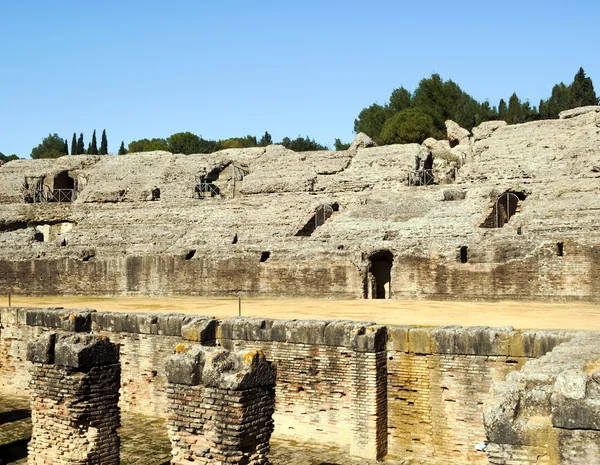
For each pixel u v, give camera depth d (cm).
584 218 3688
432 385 1914
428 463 1895
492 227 4178
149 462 1938
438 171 6072
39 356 1666
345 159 5819
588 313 2894
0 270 5131
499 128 5553
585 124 5191
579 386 956
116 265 4834
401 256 3944
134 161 6675
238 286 4469
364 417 1953
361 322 2100
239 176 6266
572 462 940
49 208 6044
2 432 2316
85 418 1622
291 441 2114
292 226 4800
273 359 2180
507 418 992
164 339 2441
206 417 1380
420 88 9694
